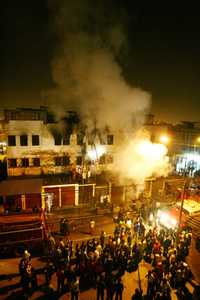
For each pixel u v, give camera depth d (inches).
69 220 1019.9
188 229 853.8
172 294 635.5
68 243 749.9
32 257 777.6
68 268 633.0
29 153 1240.8
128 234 837.8
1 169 1369.3
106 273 653.9
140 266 743.7
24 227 821.9
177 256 724.7
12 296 604.7
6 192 1043.3
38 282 661.3
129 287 659.4
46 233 833.5
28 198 1080.2
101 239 785.6
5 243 765.9
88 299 609.9
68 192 1152.2
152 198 1173.1
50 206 1124.5
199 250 824.9
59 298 605.3
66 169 1305.4
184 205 967.6
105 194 1193.4
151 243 770.2
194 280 688.4
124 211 1056.8
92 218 1059.9
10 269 713.6
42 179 1163.9
